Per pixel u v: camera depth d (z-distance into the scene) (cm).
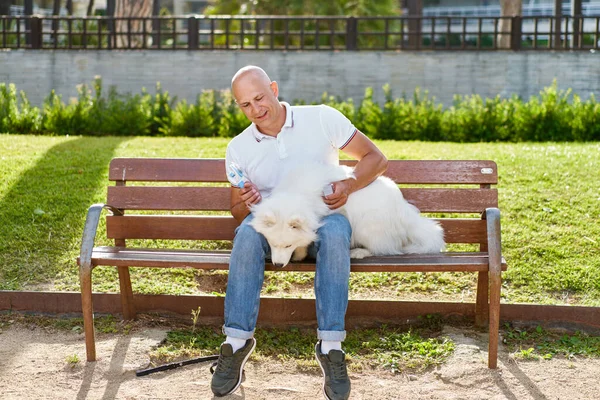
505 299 448
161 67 1511
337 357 322
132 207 426
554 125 1125
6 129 1163
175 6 2786
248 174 384
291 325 428
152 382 349
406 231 392
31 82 1542
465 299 455
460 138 1142
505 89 1459
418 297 461
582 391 338
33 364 367
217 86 1504
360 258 370
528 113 1137
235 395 336
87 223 373
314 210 351
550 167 705
